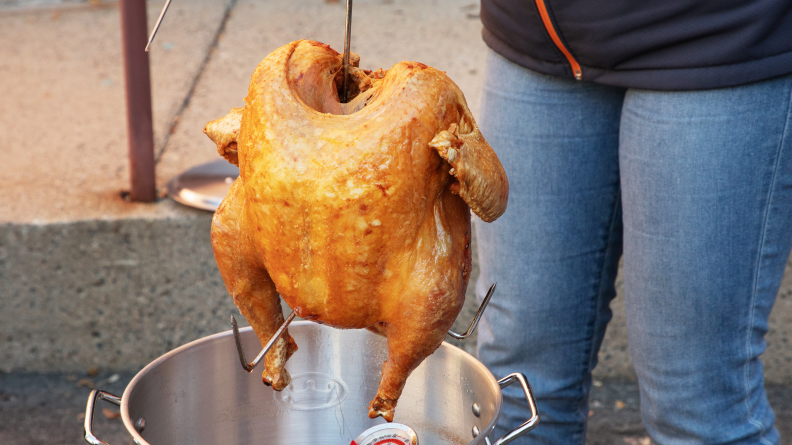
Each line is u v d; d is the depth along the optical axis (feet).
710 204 5.19
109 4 14.78
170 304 7.79
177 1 14.38
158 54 11.84
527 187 5.71
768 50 5.02
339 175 4.37
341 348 5.48
